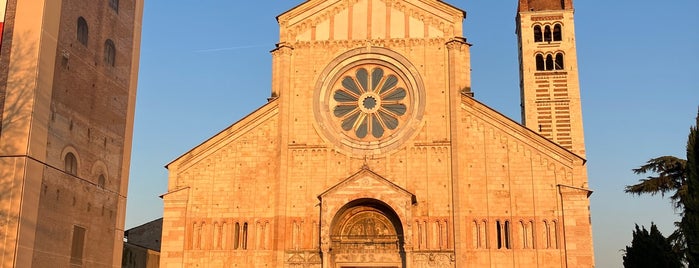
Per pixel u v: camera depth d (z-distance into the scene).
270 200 52.94
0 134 37.50
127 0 47.75
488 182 51.31
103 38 44.59
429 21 55.72
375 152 53.50
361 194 50.50
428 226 51.16
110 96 44.94
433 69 54.72
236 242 52.34
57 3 40.16
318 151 54.06
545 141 51.16
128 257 59.12
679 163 63.97
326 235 50.09
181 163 54.12
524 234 49.94
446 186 51.84
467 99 53.06
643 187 65.06
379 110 54.78
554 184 50.47
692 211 44.50
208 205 53.22
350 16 56.88
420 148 53.00
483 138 52.25
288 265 51.53
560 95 68.31
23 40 38.75
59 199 39.28
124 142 46.16
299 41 56.84
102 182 43.47
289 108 55.06
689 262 44.09
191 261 52.16
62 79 40.25
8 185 36.59
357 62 56.00
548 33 71.00
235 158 54.03
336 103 55.47
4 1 39.62
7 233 35.94
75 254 40.28
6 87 38.25
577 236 48.97
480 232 50.47
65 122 40.25
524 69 69.62
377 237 52.06
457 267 49.47
